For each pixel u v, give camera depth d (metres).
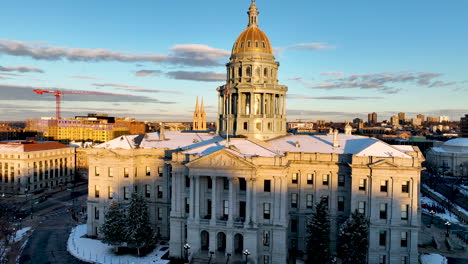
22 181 137.88
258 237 70.56
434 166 196.75
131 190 84.50
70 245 80.25
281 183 70.38
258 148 78.12
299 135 95.75
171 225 75.38
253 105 93.56
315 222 67.75
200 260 70.12
